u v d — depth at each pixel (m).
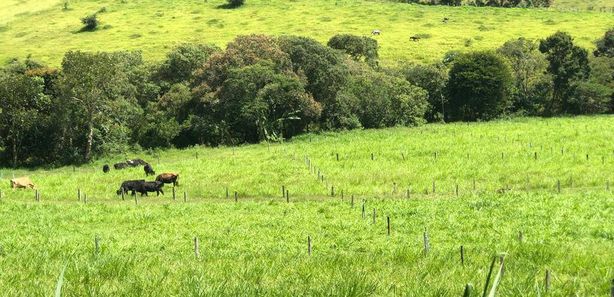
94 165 72.12
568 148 56.25
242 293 10.17
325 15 141.38
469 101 93.94
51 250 25.61
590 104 97.50
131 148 78.06
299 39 87.25
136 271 15.27
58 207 40.72
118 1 158.88
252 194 45.09
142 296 11.07
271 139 79.12
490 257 18.86
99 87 74.31
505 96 94.19
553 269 16.89
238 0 149.38
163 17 142.25
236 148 76.38
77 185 50.41
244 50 84.88
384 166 51.91
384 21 137.00
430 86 95.94
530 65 100.88
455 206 37.03
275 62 84.50
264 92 79.00
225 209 38.69
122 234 31.56
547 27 130.12
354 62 96.75
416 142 63.91
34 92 74.75
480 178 46.91
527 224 31.59
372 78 90.44
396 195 43.50
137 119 80.12
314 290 10.42
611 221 31.62
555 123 77.81
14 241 29.44
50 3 161.75
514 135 65.69
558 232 29.39
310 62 84.75
